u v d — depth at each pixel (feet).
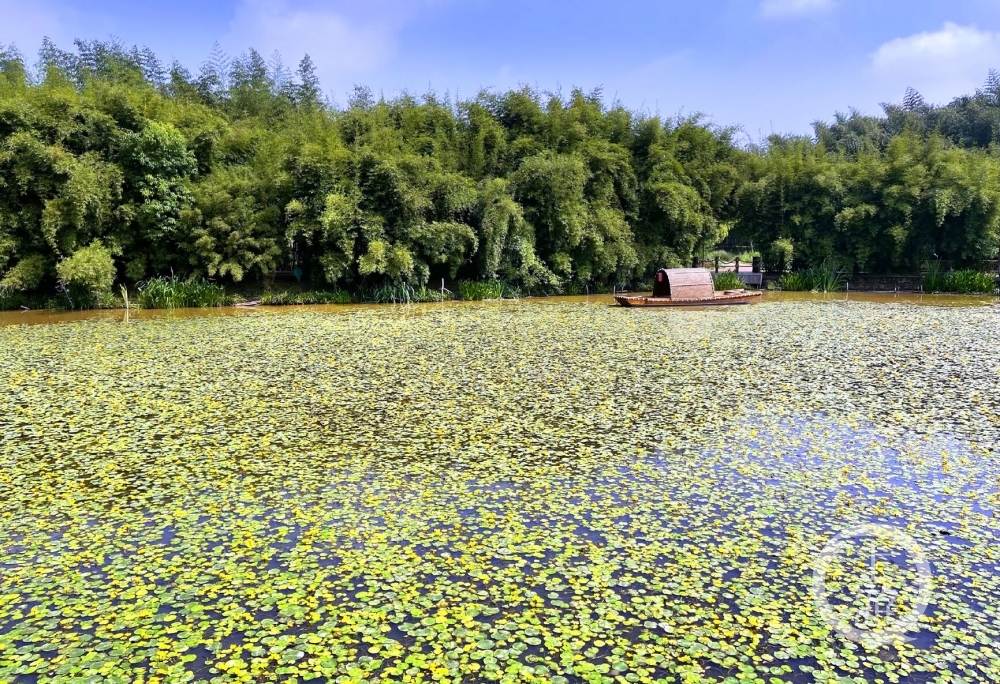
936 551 17.46
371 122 87.81
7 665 12.84
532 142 92.63
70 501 20.48
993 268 102.22
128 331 54.24
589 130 99.71
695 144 104.99
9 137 65.87
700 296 76.79
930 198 95.61
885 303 79.77
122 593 15.38
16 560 16.93
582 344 48.06
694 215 99.66
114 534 18.30
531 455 24.50
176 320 62.18
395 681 12.46
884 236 99.86
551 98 98.12
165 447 25.31
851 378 36.91
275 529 18.53
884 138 168.55
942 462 23.85
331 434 26.86
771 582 15.93
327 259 78.33
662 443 25.91
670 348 46.37
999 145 142.00
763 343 48.47
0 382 35.68
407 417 29.25
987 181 95.55
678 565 16.67
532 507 20.02
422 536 18.13
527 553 17.21
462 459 24.07
